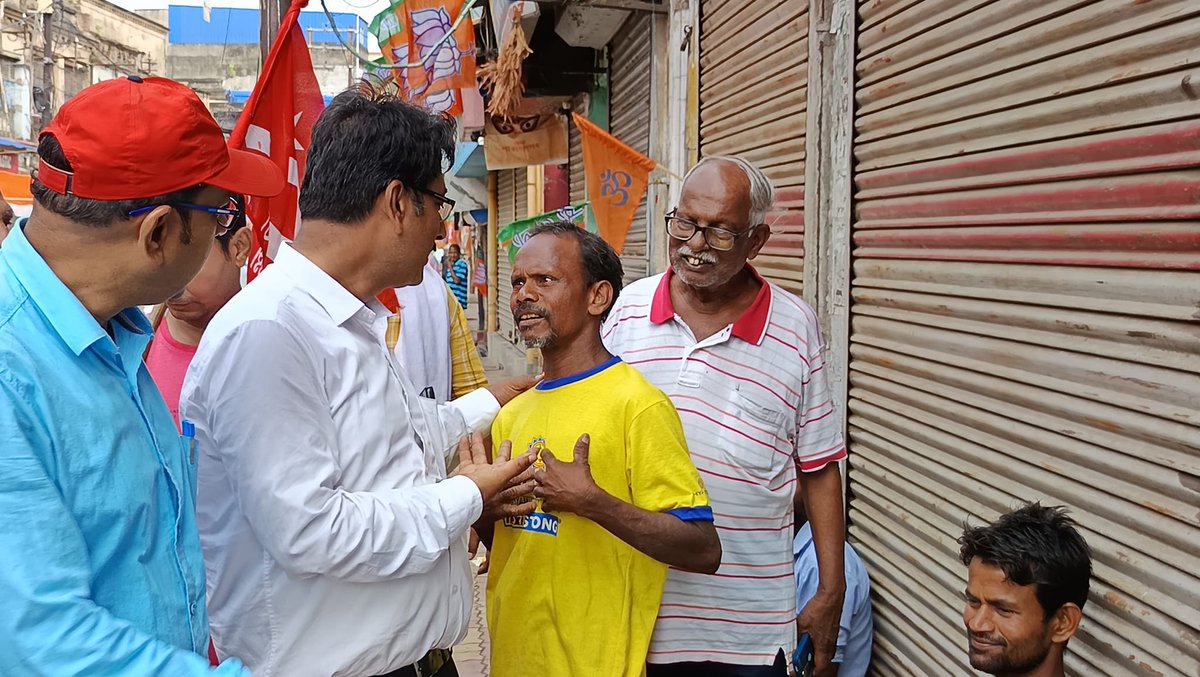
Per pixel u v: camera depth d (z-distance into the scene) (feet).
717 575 7.38
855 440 9.86
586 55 26.48
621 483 6.17
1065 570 5.97
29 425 3.66
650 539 5.74
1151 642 5.82
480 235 53.26
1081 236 6.37
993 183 7.27
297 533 4.61
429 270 10.51
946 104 7.89
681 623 7.35
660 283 8.01
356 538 4.72
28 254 3.93
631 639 6.18
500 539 6.72
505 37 21.48
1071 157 6.43
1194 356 5.51
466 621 5.88
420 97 18.03
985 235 7.40
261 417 4.63
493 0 24.31
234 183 4.39
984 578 6.27
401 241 5.24
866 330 9.48
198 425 4.99
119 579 3.98
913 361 8.54
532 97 27.84
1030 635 6.12
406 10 17.93
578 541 6.22
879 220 9.14
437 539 5.08
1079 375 6.42
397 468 5.38
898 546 9.00
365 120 5.07
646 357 7.77
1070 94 6.44
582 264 6.29
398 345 9.87
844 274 9.81
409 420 5.61
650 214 19.10
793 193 11.11
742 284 7.72
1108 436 6.17
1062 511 6.57
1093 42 6.20
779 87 11.48
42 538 3.51
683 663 7.42
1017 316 7.05
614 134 24.71
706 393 7.47
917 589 8.66
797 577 9.61
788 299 7.84
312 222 5.20
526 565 6.35
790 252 11.27
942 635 8.21
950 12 7.81
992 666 6.24
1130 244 5.95
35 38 56.49
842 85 9.77
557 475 5.68
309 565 4.69
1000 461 7.32
